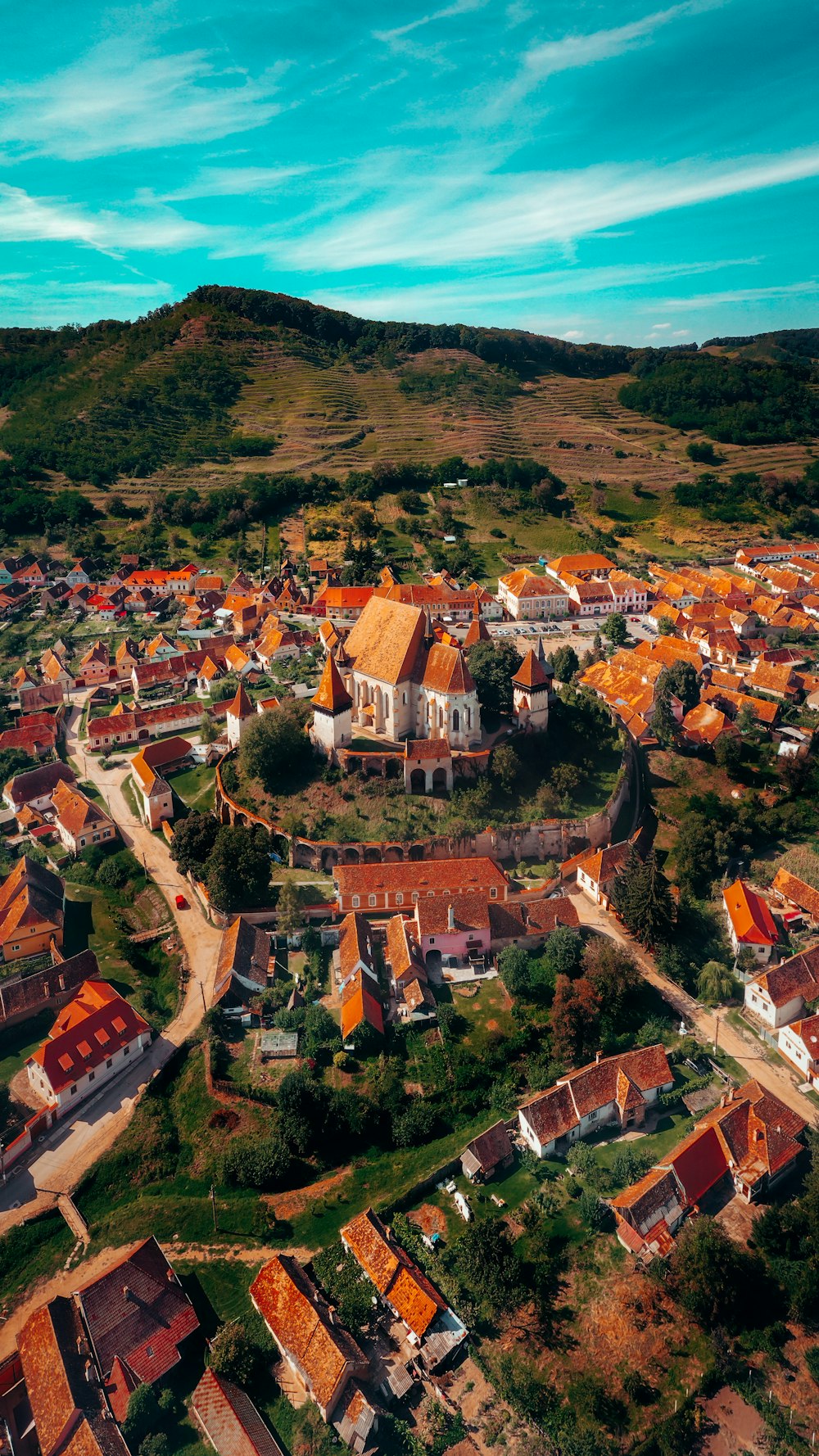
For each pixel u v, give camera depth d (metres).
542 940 134.75
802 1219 94.38
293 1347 84.19
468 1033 119.94
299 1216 99.25
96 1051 114.50
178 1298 89.50
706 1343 87.94
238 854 141.25
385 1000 125.81
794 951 137.25
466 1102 111.25
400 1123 107.62
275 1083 112.62
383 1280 90.25
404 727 164.00
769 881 153.50
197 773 183.00
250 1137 106.88
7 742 197.12
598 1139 108.12
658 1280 91.31
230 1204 101.12
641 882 135.00
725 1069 117.00
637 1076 110.81
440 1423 80.94
